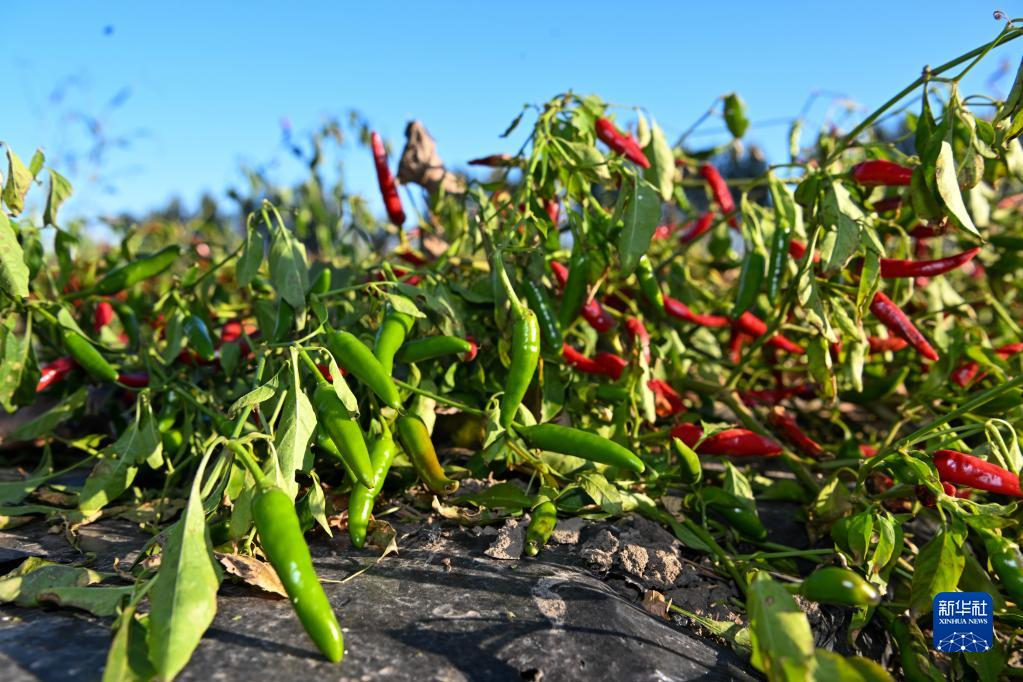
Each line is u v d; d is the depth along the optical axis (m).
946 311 0.73
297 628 0.36
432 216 0.84
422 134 0.82
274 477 0.41
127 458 0.53
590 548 0.47
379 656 0.35
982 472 0.46
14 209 0.54
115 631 0.35
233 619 0.37
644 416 0.66
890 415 0.75
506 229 0.62
